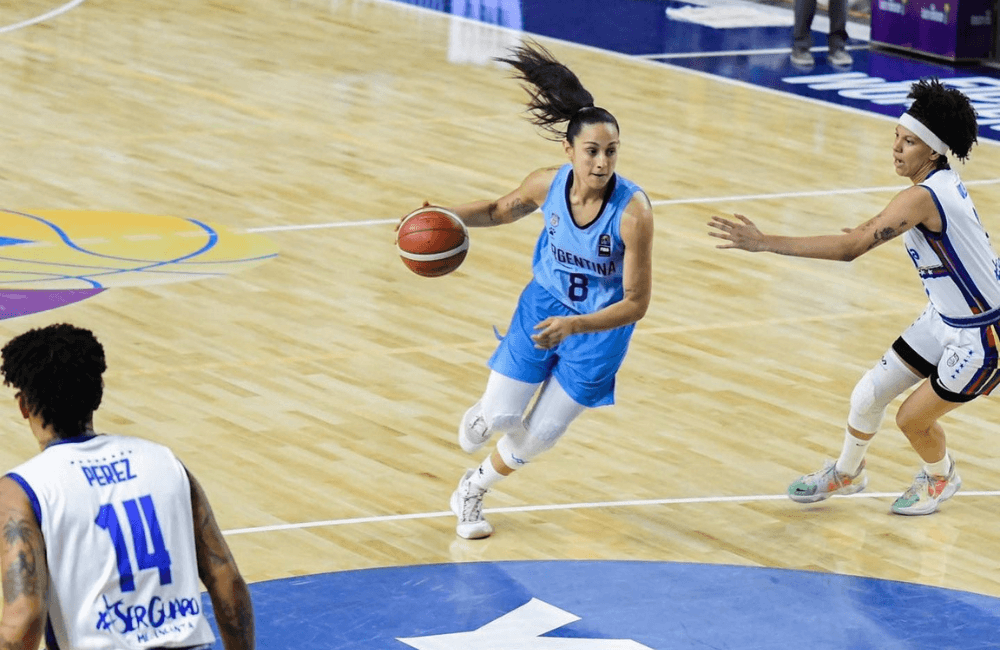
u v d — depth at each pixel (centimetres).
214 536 996
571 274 1563
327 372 2169
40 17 4797
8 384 1001
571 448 1939
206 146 3419
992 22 4616
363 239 2809
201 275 2578
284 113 3741
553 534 1692
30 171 3167
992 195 3228
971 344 1641
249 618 1001
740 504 1791
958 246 1606
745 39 4909
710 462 1906
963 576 1617
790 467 1902
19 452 1855
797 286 2641
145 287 2506
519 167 3328
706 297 2564
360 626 1465
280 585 1544
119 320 2353
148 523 960
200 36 4616
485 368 2209
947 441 1986
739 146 3594
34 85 3922
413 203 3044
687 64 4516
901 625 1501
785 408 2095
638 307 1526
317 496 1769
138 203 2986
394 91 4012
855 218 3028
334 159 3350
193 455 1867
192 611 968
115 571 944
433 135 3578
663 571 1608
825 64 4584
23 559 918
